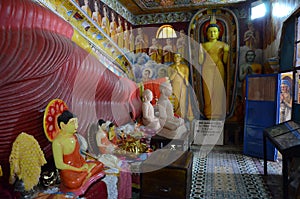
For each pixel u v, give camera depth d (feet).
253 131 14.80
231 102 18.65
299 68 11.50
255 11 17.99
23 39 5.81
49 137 5.90
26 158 5.30
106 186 6.71
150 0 17.37
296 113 11.82
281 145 8.70
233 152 15.79
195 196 9.27
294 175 9.17
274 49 15.26
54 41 6.84
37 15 6.53
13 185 5.42
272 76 14.06
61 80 7.07
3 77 5.27
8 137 5.59
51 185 6.12
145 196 7.95
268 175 11.53
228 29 18.63
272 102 13.99
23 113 5.82
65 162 5.82
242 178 11.16
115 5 16.60
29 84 5.88
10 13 5.70
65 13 10.11
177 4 18.10
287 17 12.67
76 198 5.57
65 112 6.14
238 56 18.44
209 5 18.28
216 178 11.14
